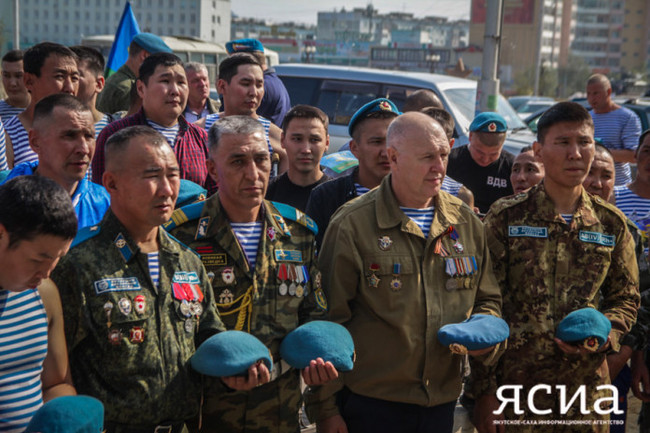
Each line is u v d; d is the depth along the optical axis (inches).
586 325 112.2
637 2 5221.5
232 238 106.3
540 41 1515.7
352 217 116.1
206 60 674.8
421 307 112.9
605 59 5319.9
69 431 76.9
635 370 146.8
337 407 115.4
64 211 79.7
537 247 121.9
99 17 5241.1
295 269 109.2
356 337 115.4
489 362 112.9
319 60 6048.2
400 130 114.0
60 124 118.6
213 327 99.3
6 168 152.5
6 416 81.3
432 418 114.5
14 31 979.3
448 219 116.5
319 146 157.6
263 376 94.3
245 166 105.0
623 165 282.4
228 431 105.3
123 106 230.4
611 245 124.0
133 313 91.4
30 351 83.1
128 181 93.0
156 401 91.8
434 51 3811.5
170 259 97.4
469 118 339.0
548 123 121.3
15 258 78.7
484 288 118.6
